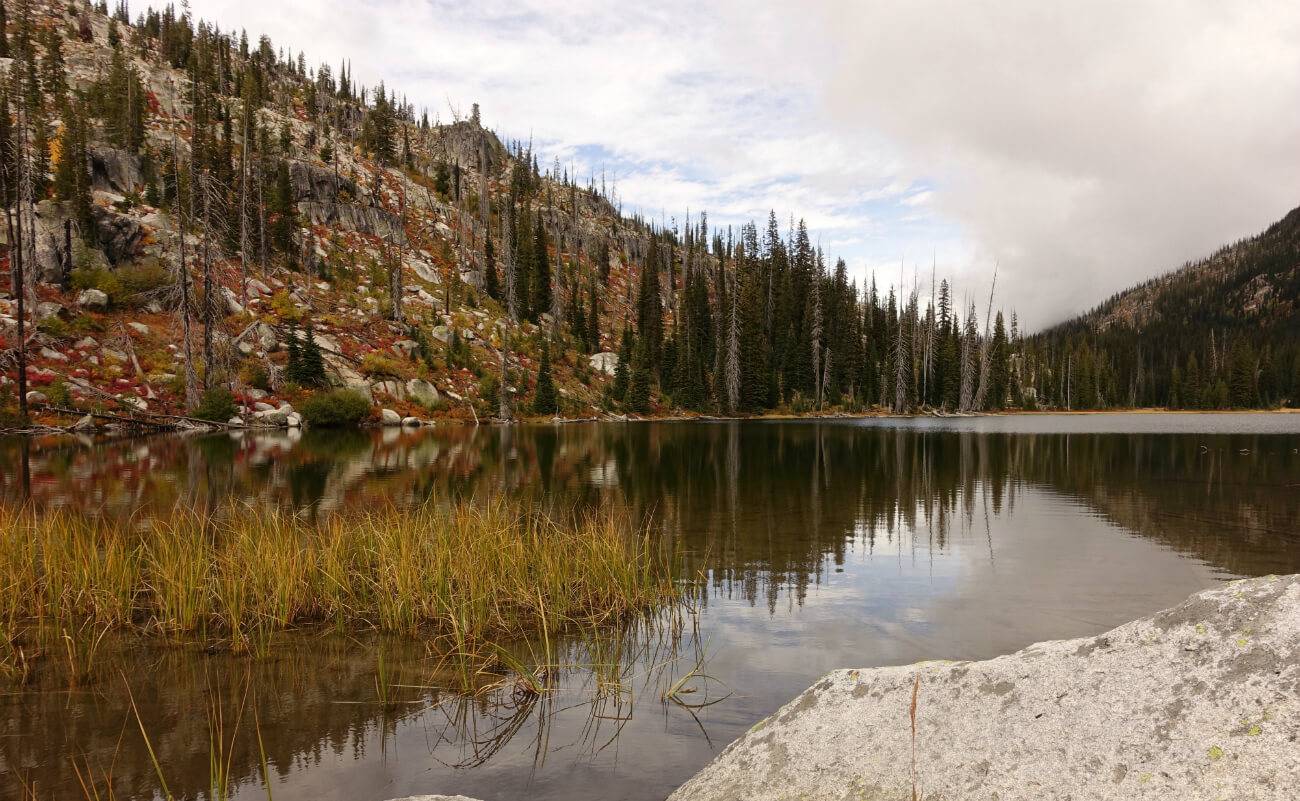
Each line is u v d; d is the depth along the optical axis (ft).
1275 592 9.04
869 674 12.34
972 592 29.68
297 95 399.85
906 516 49.44
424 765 15.33
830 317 304.30
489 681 20.38
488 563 29.01
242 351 153.38
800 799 10.30
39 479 61.46
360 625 25.75
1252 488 62.03
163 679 20.52
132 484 59.26
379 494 56.24
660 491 61.87
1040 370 384.47
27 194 127.54
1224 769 7.24
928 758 9.77
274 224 222.48
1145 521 46.78
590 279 346.95
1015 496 59.11
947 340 305.12
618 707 18.52
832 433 158.81
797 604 28.12
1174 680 8.71
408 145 388.57
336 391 152.15
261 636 23.12
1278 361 386.52
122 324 142.20
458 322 233.14
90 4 363.97
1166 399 397.60
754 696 19.16
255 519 34.60
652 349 287.07
